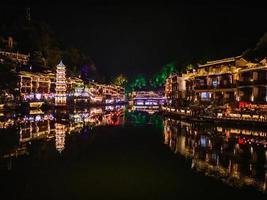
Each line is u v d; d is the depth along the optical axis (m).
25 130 56.50
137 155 37.94
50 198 24.00
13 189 25.62
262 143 43.78
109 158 36.31
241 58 75.56
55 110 115.19
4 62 108.94
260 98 68.38
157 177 29.12
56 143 44.78
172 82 124.44
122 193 25.12
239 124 58.28
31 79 122.50
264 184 27.16
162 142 46.47
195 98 92.25
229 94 80.00
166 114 94.62
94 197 24.30
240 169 31.50
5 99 96.44
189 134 53.94
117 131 58.31
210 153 38.50
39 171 30.73
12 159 35.00
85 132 56.41
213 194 24.94
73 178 28.59
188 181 27.97
